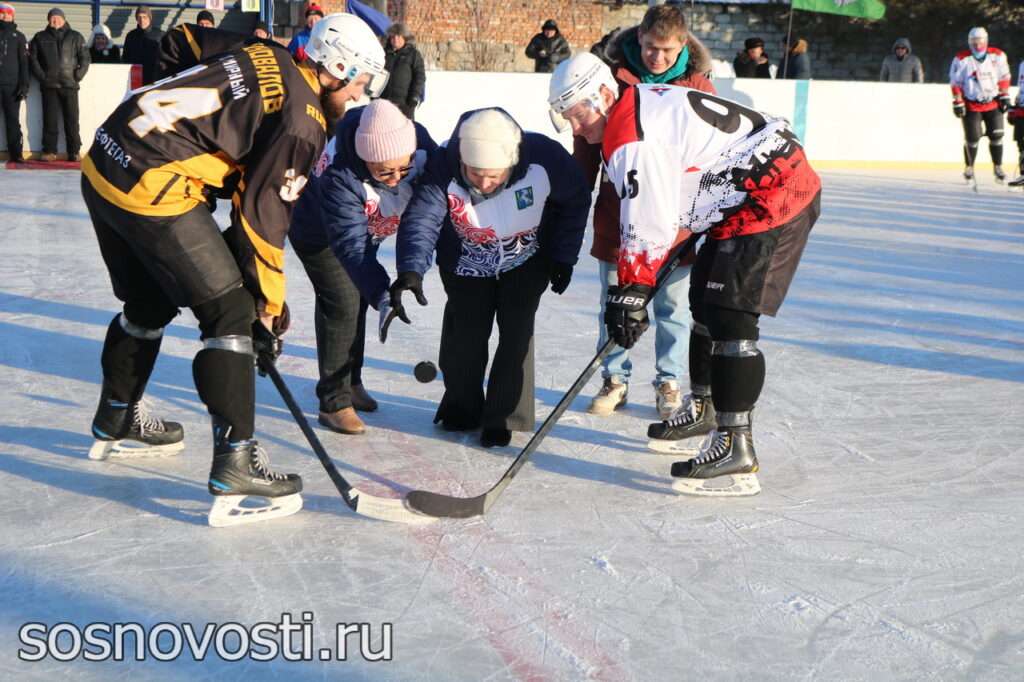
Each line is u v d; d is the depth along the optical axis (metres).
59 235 7.24
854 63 18.91
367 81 2.88
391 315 3.19
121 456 3.31
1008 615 2.42
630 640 2.27
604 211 3.80
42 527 2.78
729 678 2.13
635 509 3.03
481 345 3.59
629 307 3.01
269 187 2.68
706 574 2.60
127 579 2.50
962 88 11.90
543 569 2.61
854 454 3.52
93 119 11.55
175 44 3.09
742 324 3.07
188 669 2.13
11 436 3.46
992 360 4.74
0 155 11.25
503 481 2.97
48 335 4.71
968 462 3.46
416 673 2.12
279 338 2.98
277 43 2.78
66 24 11.06
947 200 10.66
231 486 2.80
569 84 3.12
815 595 2.50
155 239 2.69
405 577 2.55
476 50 16.53
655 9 3.58
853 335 5.16
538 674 2.13
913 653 2.24
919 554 2.74
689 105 2.99
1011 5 18.88
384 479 3.22
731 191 2.97
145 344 3.18
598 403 3.91
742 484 3.12
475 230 3.34
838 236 8.27
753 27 18.45
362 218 3.33
